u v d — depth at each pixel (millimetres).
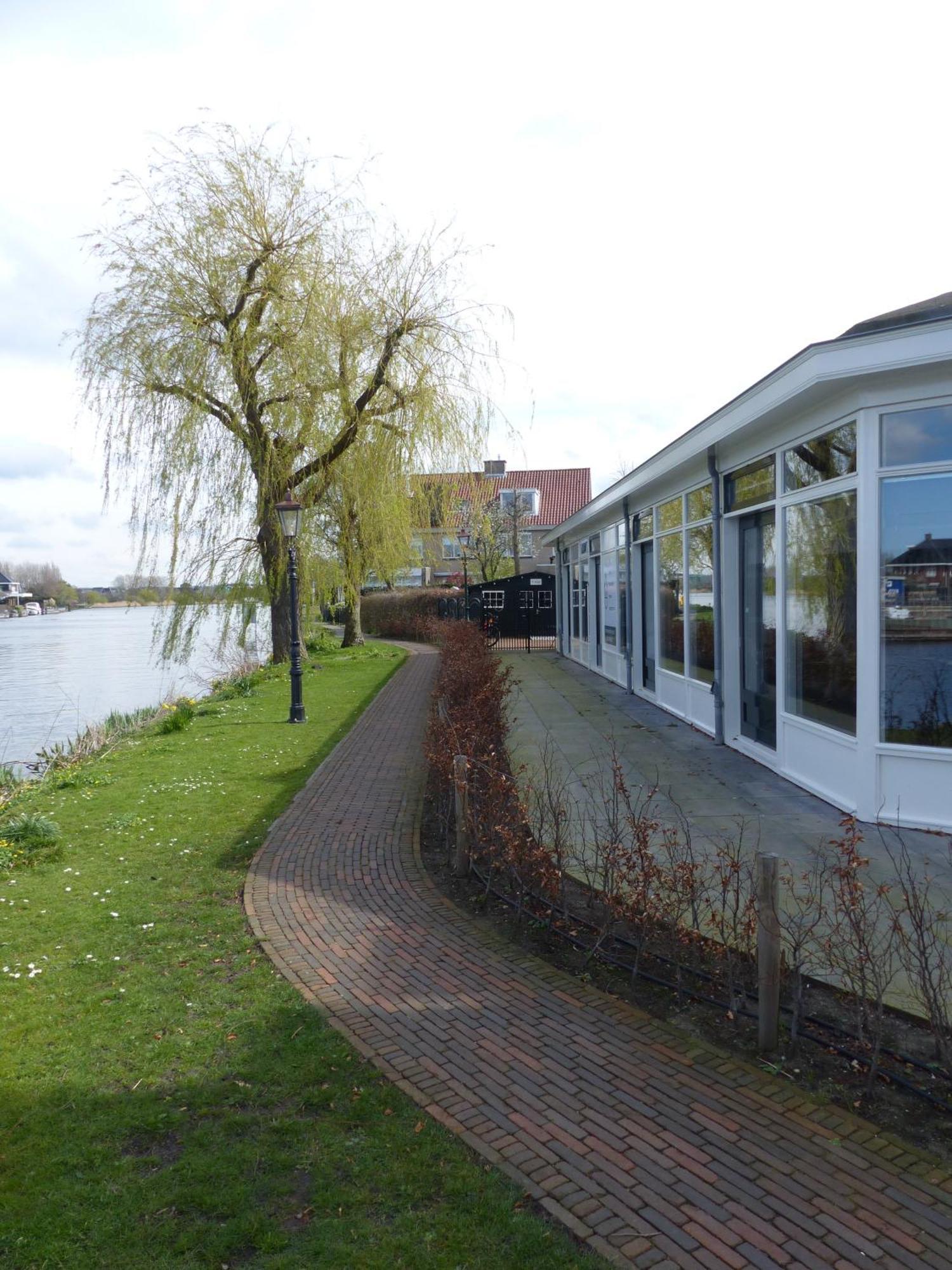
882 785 6211
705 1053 3496
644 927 4074
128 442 15531
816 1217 2590
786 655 7684
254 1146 2963
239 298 15883
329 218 16297
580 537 18812
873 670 6176
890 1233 2523
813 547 7066
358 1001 4020
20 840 6598
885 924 4551
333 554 20031
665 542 11734
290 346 15758
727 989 3980
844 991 3682
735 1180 2754
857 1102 3145
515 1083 3309
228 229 15648
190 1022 3865
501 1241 2518
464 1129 3029
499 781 5551
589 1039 3629
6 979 4352
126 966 4484
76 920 5129
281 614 20969
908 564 6004
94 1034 3770
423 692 15969
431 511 20000
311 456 17312
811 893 4109
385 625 36375
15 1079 3424
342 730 12094
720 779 7793
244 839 6781
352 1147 2941
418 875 5789
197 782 8883
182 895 5543
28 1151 2971
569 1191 2713
